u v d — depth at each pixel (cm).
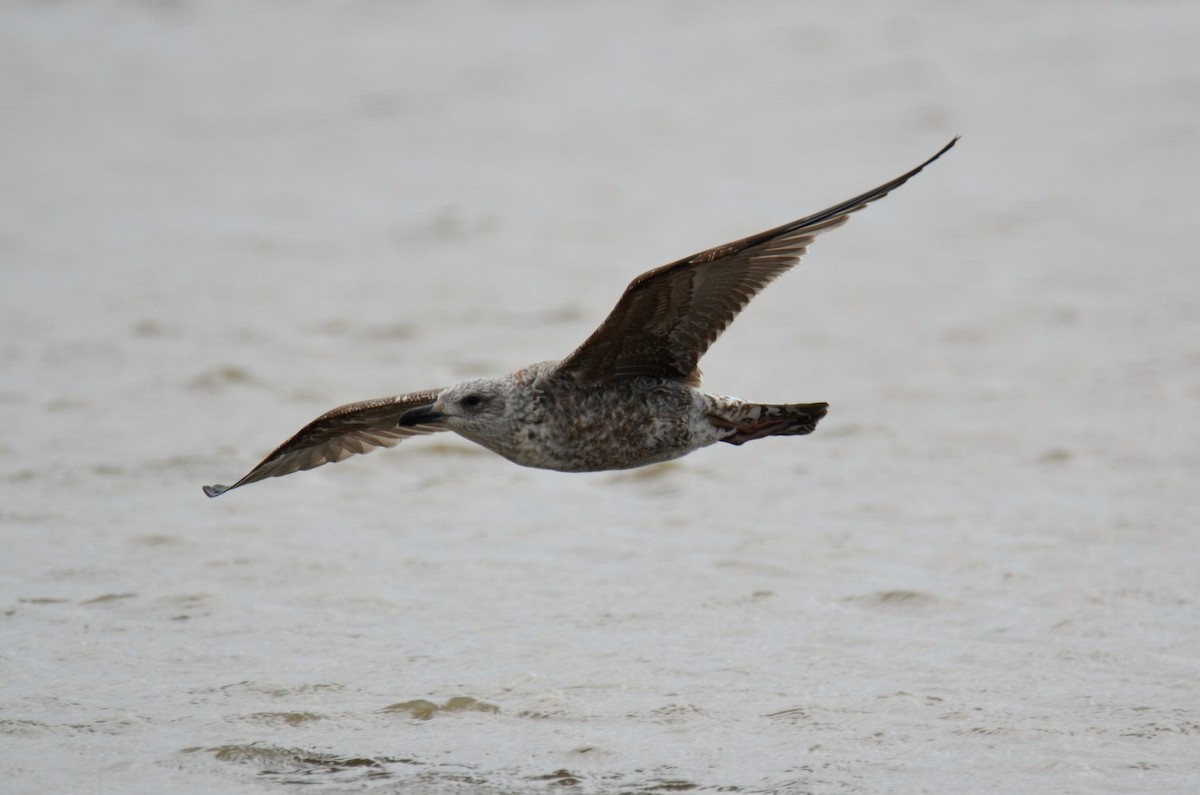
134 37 4594
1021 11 4638
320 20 4800
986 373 2092
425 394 1138
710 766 1090
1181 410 1897
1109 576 1418
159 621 1351
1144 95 3703
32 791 1061
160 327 2348
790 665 1253
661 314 1034
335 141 3616
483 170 3366
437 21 4769
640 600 1398
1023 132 3491
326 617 1363
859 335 2295
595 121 3725
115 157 3484
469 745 1127
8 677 1233
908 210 2995
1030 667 1236
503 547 1540
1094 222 2850
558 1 4962
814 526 1583
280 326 2367
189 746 1125
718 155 3428
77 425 1900
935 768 1079
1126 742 1105
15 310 2439
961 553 1488
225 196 3192
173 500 1658
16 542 1527
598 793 1055
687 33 4544
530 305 2486
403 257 2778
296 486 1717
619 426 1079
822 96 3872
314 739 1137
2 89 4056
